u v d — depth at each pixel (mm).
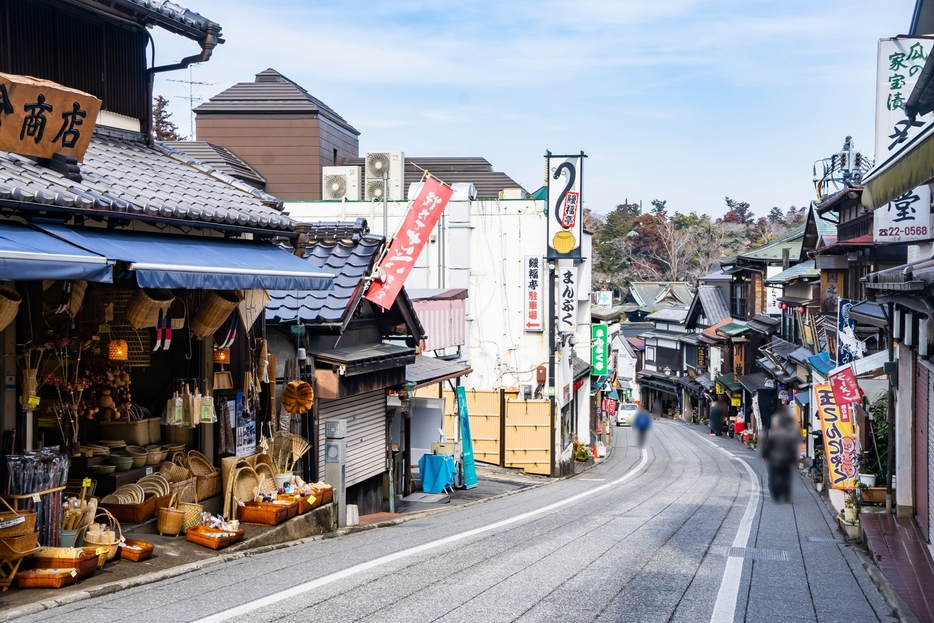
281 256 10898
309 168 33219
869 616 7504
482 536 12031
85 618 6379
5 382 7898
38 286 8148
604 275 87625
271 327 13523
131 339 10539
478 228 29469
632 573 9117
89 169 9477
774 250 48375
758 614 7387
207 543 9336
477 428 28281
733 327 50062
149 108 12055
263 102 33781
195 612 6633
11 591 7102
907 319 13328
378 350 15406
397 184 30812
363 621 6562
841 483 16688
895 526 13586
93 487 9211
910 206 14008
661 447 42875
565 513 15898
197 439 10930
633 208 92500
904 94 13508
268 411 12352
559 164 28203
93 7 10711
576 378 33375
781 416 19188
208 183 11445
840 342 20562
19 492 7504
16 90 7918
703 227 87625
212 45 11680
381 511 16828
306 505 11609
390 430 17234
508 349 29328
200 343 10758
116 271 8516
